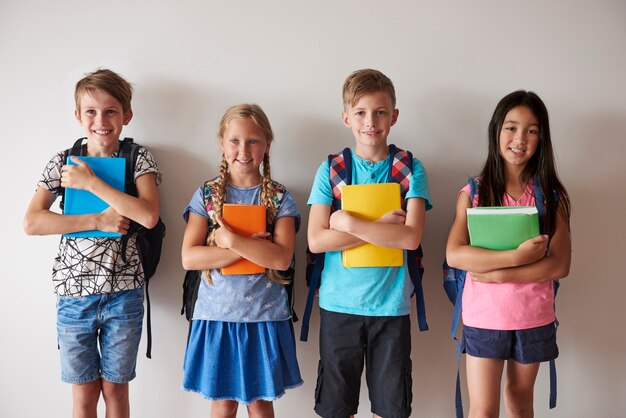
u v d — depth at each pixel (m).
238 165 1.44
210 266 1.42
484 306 1.40
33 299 1.69
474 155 1.69
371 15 1.66
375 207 1.40
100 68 1.65
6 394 1.71
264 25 1.66
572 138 1.70
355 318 1.43
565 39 1.68
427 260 1.70
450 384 1.72
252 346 1.45
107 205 1.45
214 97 1.66
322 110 1.67
